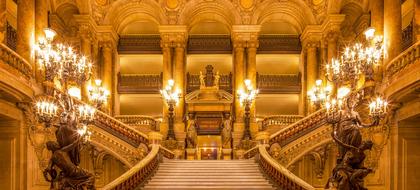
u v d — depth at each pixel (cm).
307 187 1159
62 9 2370
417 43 1266
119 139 1831
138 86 2659
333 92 2169
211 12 2523
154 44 2681
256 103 2842
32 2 1616
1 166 1491
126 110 2850
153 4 2433
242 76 2431
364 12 2273
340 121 1170
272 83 2697
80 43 2309
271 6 2452
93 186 1180
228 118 2409
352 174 1078
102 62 2464
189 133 2347
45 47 1373
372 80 1585
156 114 2852
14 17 1936
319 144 1800
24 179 1512
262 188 1386
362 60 1334
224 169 1658
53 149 1130
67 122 1159
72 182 1133
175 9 2444
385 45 1602
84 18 2288
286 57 2772
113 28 2492
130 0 2423
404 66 1379
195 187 1406
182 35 2456
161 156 1759
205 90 2411
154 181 1484
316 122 1823
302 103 2570
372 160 1602
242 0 2434
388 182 1530
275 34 2730
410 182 1489
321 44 2406
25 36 1577
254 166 1695
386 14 1609
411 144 1500
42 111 1159
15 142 1495
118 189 1213
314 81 2412
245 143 2134
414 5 1498
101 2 2414
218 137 2548
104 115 1844
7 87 1275
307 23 2466
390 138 1531
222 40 2695
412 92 1300
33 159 1569
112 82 2536
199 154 2541
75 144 1152
